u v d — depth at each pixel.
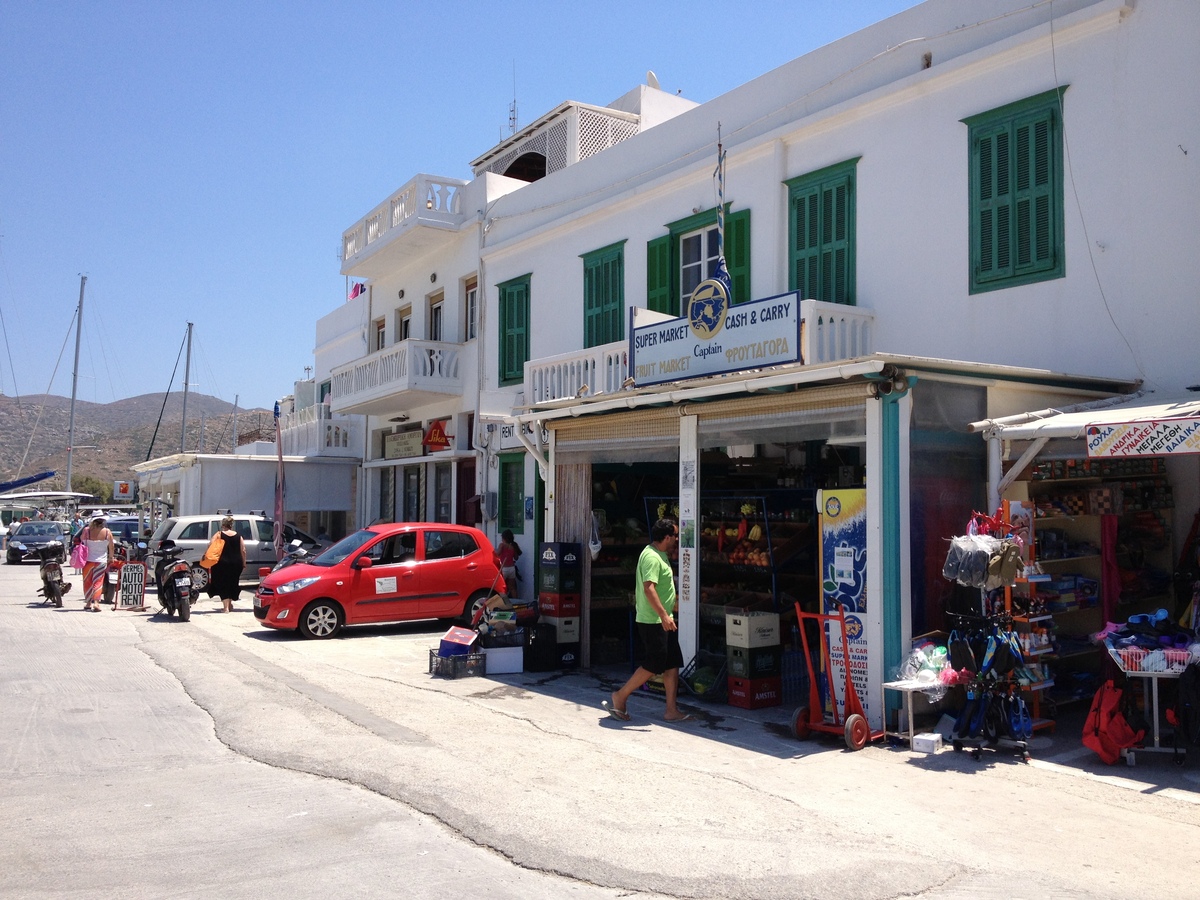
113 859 4.77
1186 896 4.41
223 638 13.04
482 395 18.62
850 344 10.84
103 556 16.91
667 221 14.39
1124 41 9.09
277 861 4.75
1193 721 6.39
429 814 5.50
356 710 8.27
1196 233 8.47
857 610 7.64
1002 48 9.96
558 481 11.98
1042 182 9.67
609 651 11.73
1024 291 9.78
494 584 14.12
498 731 7.68
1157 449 6.50
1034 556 7.74
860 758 6.96
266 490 24.64
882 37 11.48
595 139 19.58
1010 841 5.16
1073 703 8.59
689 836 5.18
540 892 4.40
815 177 12.12
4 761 6.66
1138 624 6.97
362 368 21.47
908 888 4.46
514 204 18.08
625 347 12.88
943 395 7.86
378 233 21.50
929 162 10.77
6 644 12.33
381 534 13.83
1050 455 7.75
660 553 8.44
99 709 8.36
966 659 7.11
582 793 5.96
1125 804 5.86
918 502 7.62
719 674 9.09
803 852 4.95
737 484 12.57
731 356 9.34
